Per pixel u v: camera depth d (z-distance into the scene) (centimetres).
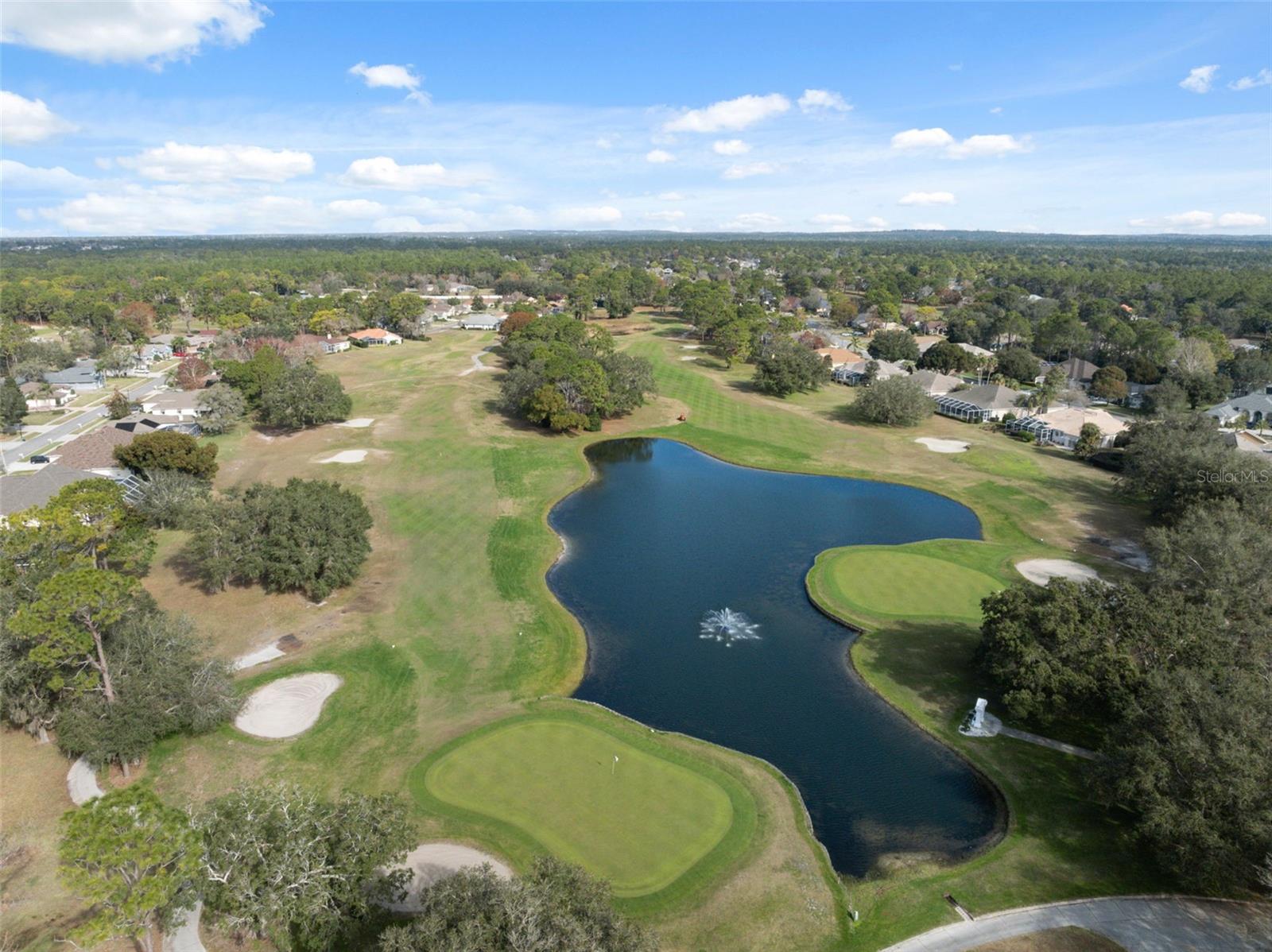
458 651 5528
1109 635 4478
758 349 16588
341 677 5128
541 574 6862
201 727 4316
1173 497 7631
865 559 7144
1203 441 8044
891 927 3253
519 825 3797
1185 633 4344
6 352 15288
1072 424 11000
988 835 3891
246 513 6191
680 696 5097
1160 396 12519
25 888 3350
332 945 3031
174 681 4259
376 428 11262
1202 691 3634
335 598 6234
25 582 4541
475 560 7044
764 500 8919
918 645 5650
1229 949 3123
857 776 4331
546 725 4656
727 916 3291
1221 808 3309
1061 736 4609
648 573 6962
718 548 7544
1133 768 3506
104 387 14512
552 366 11525
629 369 12200
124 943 3066
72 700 4194
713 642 5788
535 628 5875
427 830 3744
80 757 4216
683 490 9238
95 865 2616
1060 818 3919
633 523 8169
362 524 6500
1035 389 13262
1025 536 7744
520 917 2453
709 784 4153
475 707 4859
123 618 4566
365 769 4209
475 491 8812
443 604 6219
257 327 17525
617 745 4478
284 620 5869
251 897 2759
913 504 8825
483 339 19900
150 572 6562
